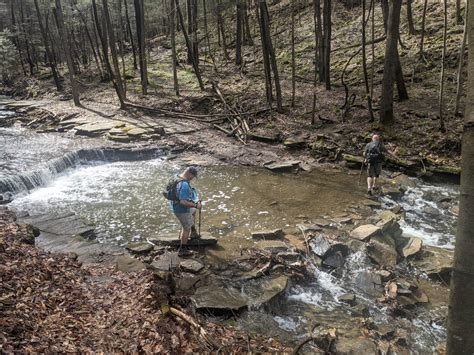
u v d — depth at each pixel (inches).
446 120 566.9
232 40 1224.2
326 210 411.5
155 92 911.7
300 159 582.2
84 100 945.5
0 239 287.9
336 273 302.8
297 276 291.1
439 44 768.3
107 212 411.5
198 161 586.9
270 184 493.4
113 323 205.2
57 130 717.9
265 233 349.4
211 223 381.7
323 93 749.3
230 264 304.0
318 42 812.6
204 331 208.8
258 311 252.5
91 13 1155.3
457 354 58.1
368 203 428.1
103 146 610.2
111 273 274.8
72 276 253.4
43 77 1239.5
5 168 501.4
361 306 265.3
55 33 1310.3
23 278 226.8
